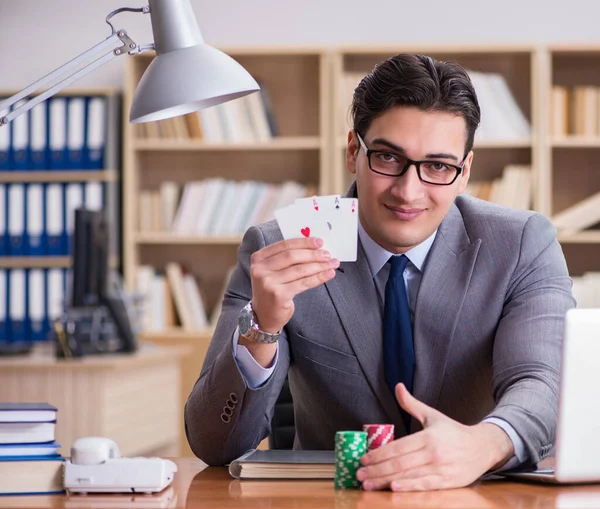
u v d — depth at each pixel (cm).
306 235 139
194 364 430
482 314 163
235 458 154
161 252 463
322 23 460
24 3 472
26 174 443
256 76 461
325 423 169
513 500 119
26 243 445
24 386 304
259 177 462
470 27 453
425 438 127
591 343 127
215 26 464
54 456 133
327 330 165
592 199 422
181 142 438
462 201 178
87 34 469
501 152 442
